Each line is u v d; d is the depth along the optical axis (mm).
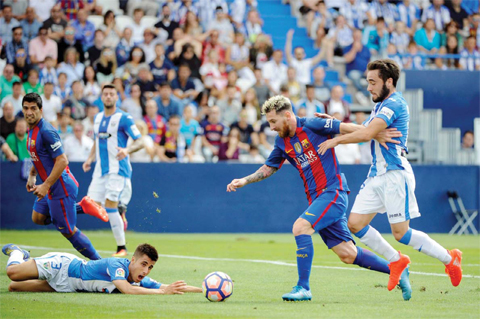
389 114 20828
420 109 60219
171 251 38562
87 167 35719
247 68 64688
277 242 45312
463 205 56219
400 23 70250
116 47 60500
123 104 57125
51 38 60219
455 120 64562
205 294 20188
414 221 55438
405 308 19141
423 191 55656
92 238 45938
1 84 56125
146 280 22359
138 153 52062
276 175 53250
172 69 60438
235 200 52625
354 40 68562
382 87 21609
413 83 63938
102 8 64562
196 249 39906
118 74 60000
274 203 53219
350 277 27438
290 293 20578
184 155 55312
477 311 18641
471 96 64750
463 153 59156
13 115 51031
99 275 21391
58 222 26281
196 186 52000
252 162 54312
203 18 66750
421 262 33844
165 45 62469
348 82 67812
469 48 70500
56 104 55094
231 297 21391
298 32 72688
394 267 20797
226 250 39375
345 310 18594
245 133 56906
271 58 65812
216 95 60938
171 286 21250
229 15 68875
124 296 20859
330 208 20688
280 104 21000
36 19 60625
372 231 21719
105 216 29453
